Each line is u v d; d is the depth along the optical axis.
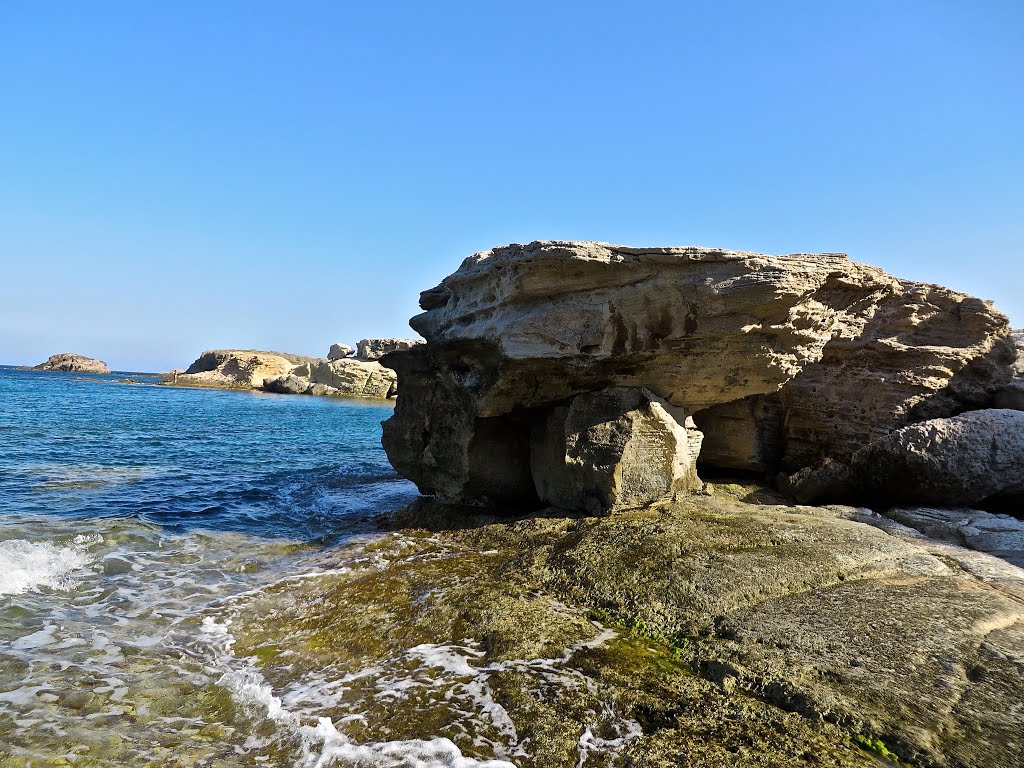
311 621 8.29
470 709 6.04
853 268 10.30
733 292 9.66
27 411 40.84
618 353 10.78
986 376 14.88
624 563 8.77
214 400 65.94
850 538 9.23
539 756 5.33
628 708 5.89
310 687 6.64
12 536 11.68
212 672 7.03
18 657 7.20
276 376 100.06
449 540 11.62
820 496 13.12
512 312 11.62
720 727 5.54
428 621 7.86
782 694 5.92
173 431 33.31
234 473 20.56
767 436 15.20
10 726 5.83
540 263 10.57
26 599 8.95
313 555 11.32
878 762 5.07
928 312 15.07
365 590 9.13
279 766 5.39
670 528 9.66
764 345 10.47
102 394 65.50
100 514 13.88
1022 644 6.37
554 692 6.18
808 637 6.71
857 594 7.59
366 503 15.98
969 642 6.44
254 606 8.90
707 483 14.27
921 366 14.23
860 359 14.63
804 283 9.62
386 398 88.25
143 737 5.77
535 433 13.25
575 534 10.21
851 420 14.20
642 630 7.41
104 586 9.65
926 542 9.85
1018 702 5.47
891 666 6.11
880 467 12.27
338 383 88.81
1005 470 11.47
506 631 7.37
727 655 6.61
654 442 11.41
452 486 13.77
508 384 11.92
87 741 5.67
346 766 5.34
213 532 12.88
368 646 7.44
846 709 5.59
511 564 9.62
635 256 10.20
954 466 11.60
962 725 5.29
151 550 11.54
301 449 28.41
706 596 7.71
